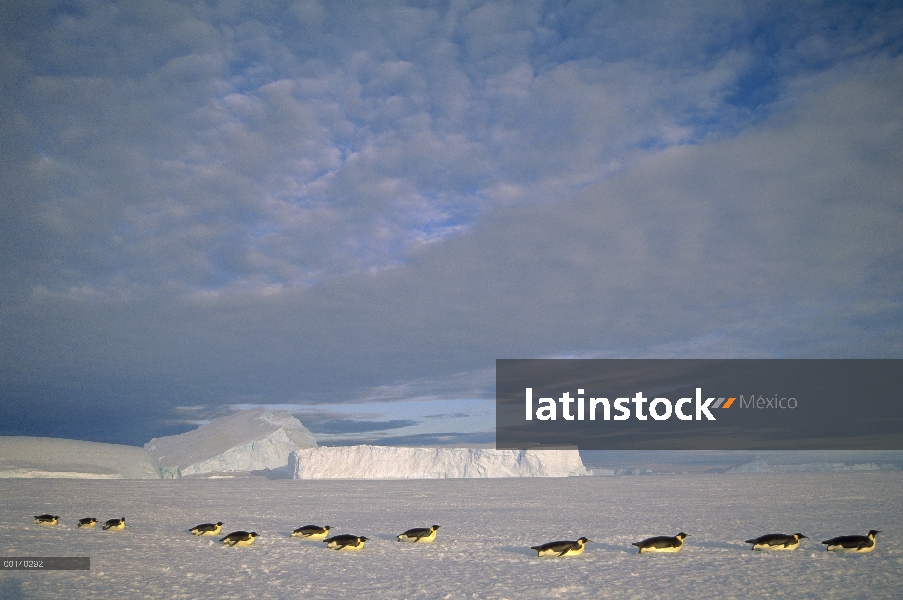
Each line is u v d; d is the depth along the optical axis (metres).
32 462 77.06
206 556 15.47
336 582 12.17
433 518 25.30
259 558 15.16
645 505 30.81
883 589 11.01
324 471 80.56
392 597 10.82
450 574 12.98
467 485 57.62
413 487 53.81
